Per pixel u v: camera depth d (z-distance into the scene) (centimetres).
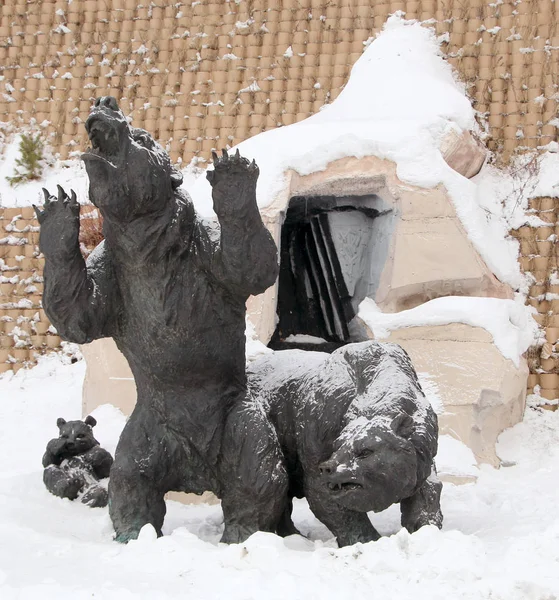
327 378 583
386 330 977
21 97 1468
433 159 1036
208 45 1407
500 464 972
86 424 812
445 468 866
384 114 1148
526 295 1165
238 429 581
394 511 711
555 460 984
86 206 1311
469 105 1170
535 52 1272
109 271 588
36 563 495
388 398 542
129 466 586
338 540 575
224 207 536
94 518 674
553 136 1241
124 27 1447
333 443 556
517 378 955
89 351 1002
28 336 1335
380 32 1343
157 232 563
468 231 1013
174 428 589
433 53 1300
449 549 467
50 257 565
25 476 786
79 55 1458
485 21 1302
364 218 1104
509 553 469
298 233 1122
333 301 1086
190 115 1395
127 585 444
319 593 421
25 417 1133
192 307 572
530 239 1181
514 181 1221
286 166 1027
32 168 1412
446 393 937
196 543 521
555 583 427
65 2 1473
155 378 587
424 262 1013
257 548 481
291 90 1362
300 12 1378
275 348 1068
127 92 1428
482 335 945
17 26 1484
